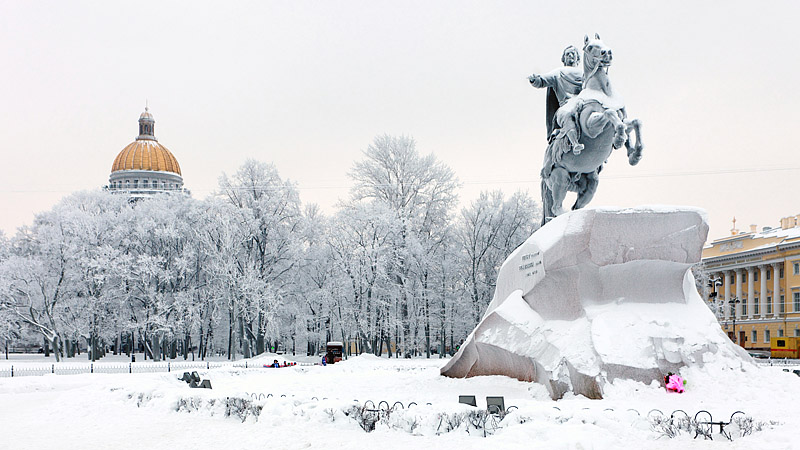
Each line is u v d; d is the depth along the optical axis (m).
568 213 13.60
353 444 8.69
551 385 11.78
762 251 69.56
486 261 52.00
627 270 13.01
